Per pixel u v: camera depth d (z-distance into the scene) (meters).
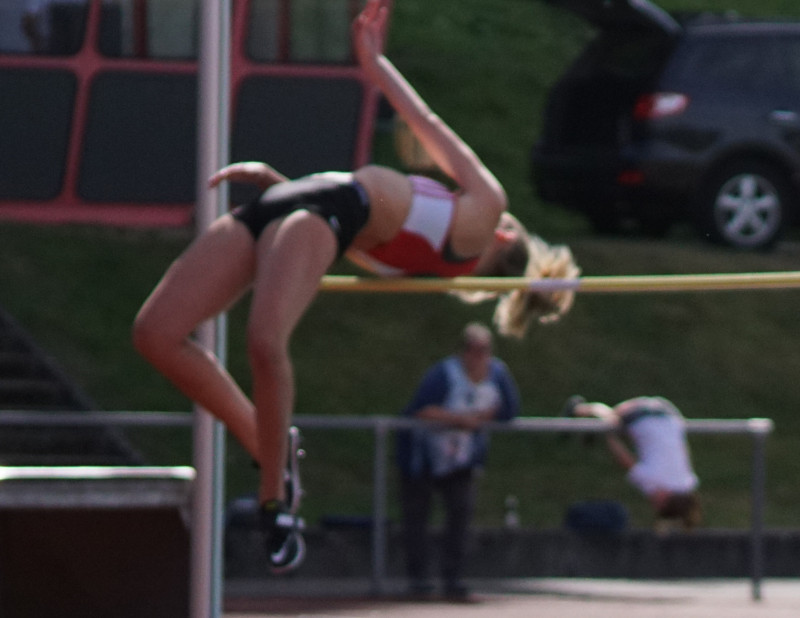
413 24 64.19
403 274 14.15
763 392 40.03
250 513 27.73
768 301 43.69
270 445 12.27
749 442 38.25
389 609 22.84
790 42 44.28
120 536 12.96
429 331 40.34
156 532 13.03
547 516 33.66
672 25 43.78
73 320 38.19
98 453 31.23
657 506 27.95
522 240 15.06
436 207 13.49
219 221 12.70
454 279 14.55
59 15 39.38
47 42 39.41
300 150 38.81
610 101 43.59
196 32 39.72
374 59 14.09
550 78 61.81
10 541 12.83
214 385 12.49
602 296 42.94
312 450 35.12
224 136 13.52
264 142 38.81
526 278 14.84
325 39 39.06
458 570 25.52
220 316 13.12
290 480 12.88
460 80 60.09
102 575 12.95
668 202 43.53
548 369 39.47
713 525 33.78
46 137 39.38
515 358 39.72
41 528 12.81
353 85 39.00
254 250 12.55
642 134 43.06
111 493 12.48
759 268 43.44
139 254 41.31
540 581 29.05
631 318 42.09
